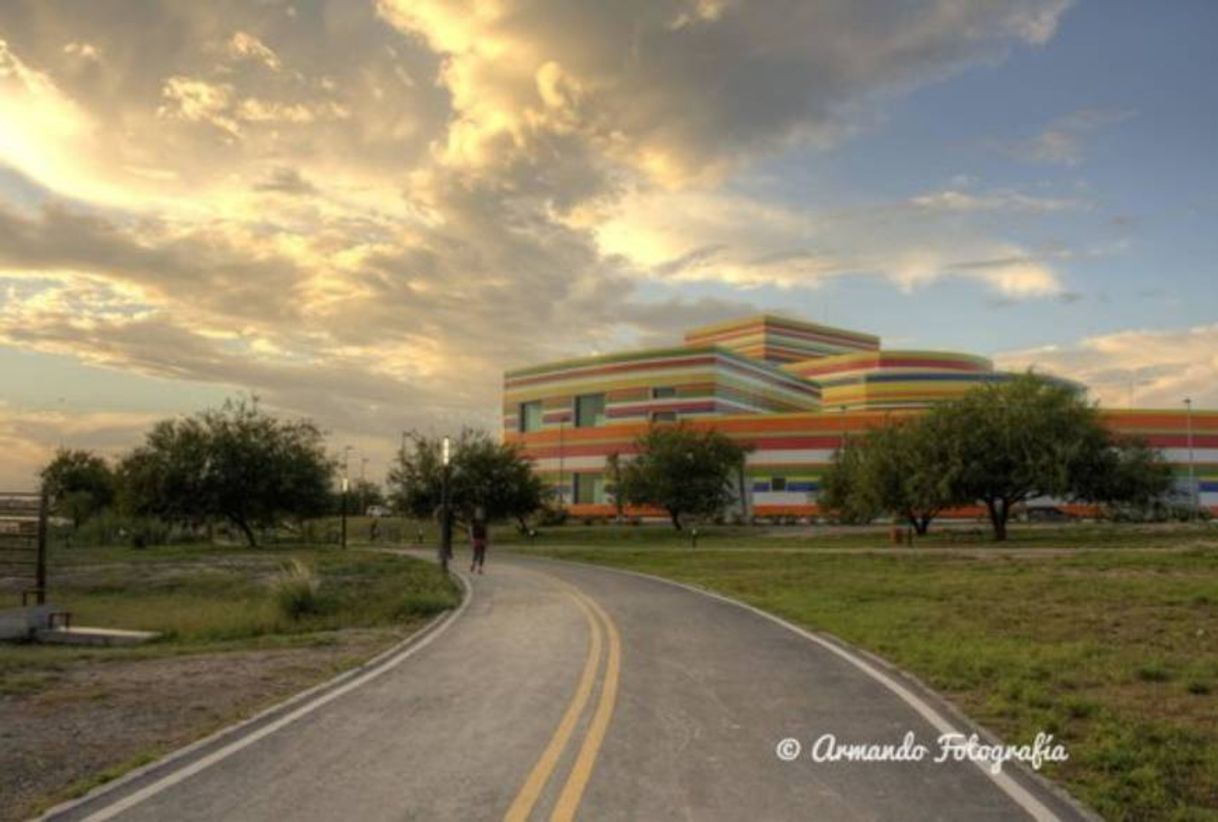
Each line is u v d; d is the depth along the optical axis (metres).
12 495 23.34
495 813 6.14
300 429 56.00
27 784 7.18
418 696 10.20
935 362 113.94
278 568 35.56
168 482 53.19
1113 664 11.62
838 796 6.46
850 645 13.80
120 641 18.52
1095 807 6.21
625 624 16.64
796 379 113.75
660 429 74.38
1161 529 52.03
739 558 38.25
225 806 6.37
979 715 9.01
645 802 6.33
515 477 66.44
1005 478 46.41
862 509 53.06
